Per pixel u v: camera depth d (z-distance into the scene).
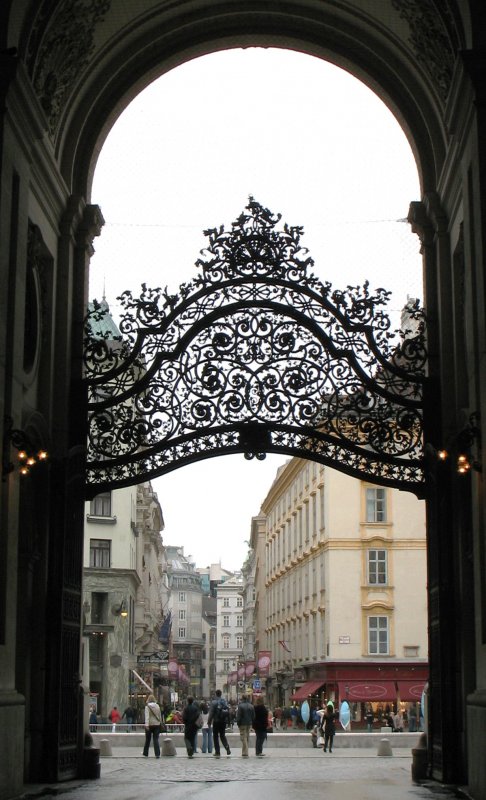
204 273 17.28
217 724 26.41
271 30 18.44
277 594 64.69
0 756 12.61
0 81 13.42
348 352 17.02
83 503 17.06
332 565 44.78
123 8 16.91
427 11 15.96
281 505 62.97
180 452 16.94
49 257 16.78
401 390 17.17
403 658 44.06
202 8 17.98
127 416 17.05
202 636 178.75
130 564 47.84
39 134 14.83
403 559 44.91
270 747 32.03
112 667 44.75
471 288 14.22
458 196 16.00
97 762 16.98
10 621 13.48
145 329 17.17
